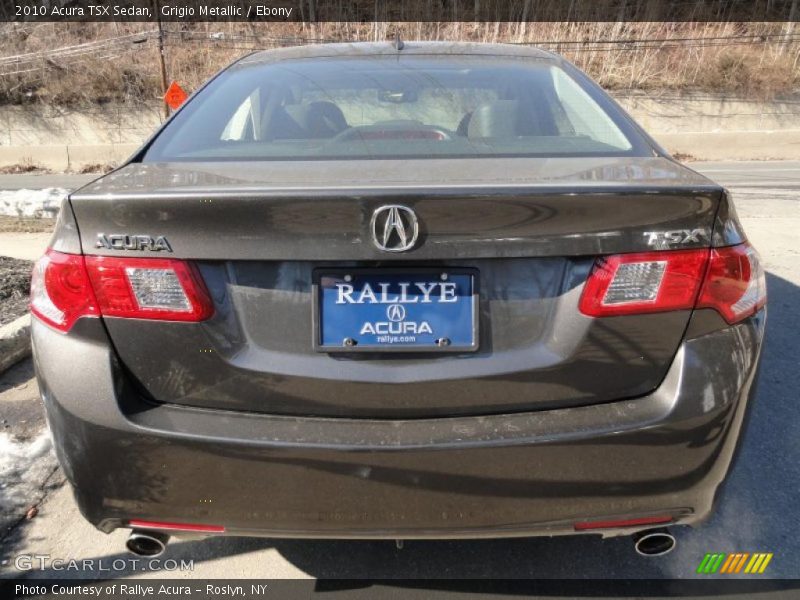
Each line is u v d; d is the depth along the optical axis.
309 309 1.61
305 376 1.61
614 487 1.61
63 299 1.65
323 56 2.70
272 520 1.64
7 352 3.48
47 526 2.33
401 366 1.62
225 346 1.62
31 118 24.73
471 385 1.61
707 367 1.63
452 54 2.71
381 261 1.58
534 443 1.56
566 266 1.61
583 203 1.56
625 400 1.64
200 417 1.62
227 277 1.61
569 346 1.61
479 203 1.54
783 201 8.96
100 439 1.61
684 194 1.59
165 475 1.62
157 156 2.08
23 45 25.88
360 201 1.53
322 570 2.12
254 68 2.62
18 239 6.77
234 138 2.19
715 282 1.64
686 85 22.45
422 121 2.29
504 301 1.61
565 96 2.40
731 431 1.66
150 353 1.62
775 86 22.30
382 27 24.41
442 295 1.60
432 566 2.13
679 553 2.18
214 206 1.56
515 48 2.84
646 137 2.16
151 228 1.59
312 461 1.57
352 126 2.26
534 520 1.63
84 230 1.63
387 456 1.56
